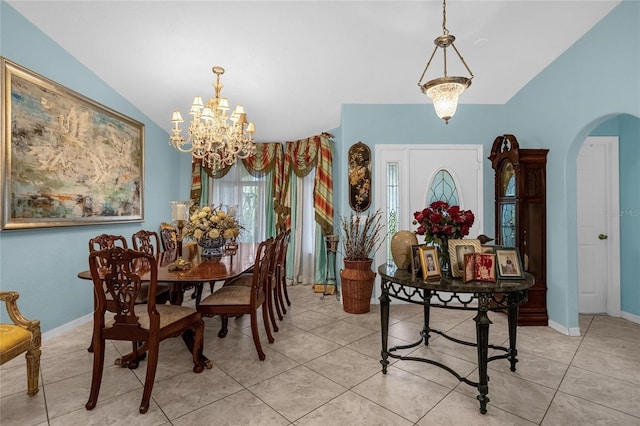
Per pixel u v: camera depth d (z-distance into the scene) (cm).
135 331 187
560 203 305
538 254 321
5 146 240
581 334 296
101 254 183
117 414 176
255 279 246
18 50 253
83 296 320
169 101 398
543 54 309
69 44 292
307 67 339
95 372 182
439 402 189
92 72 331
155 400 190
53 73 284
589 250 358
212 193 529
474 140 395
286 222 501
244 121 338
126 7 261
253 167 523
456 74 346
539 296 320
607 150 353
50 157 278
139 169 410
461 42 301
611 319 339
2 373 220
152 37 293
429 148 396
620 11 247
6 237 247
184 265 249
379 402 189
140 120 418
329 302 404
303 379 215
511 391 201
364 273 356
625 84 244
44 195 273
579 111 284
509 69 335
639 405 186
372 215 397
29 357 191
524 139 358
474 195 395
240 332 302
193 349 229
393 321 331
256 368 230
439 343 274
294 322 329
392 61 330
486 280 192
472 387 206
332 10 267
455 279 199
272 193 521
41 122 270
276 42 303
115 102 367
